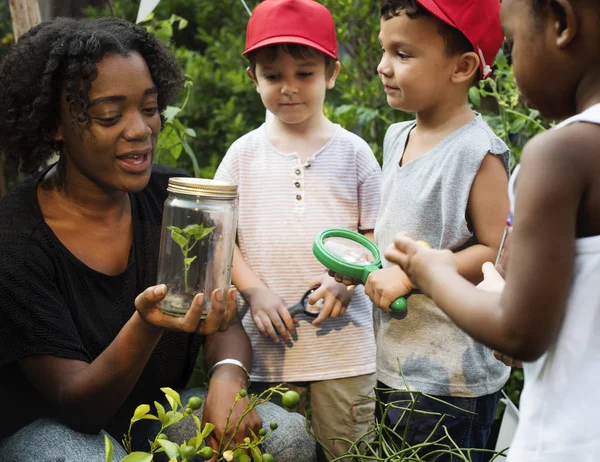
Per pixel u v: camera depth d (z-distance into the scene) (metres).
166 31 2.96
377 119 3.13
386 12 1.92
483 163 1.88
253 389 2.31
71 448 1.71
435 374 1.95
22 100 1.84
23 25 2.41
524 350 1.13
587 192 1.10
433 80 1.91
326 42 2.24
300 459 1.87
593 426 1.14
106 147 1.77
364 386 2.30
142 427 1.96
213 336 2.03
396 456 1.67
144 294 1.59
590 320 1.13
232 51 3.93
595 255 1.12
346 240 2.09
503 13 1.20
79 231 1.90
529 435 1.20
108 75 1.73
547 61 1.15
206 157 3.76
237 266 2.27
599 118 1.09
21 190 1.92
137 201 2.00
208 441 1.84
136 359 1.69
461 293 1.20
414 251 1.28
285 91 2.21
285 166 2.28
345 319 2.28
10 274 1.77
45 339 1.76
